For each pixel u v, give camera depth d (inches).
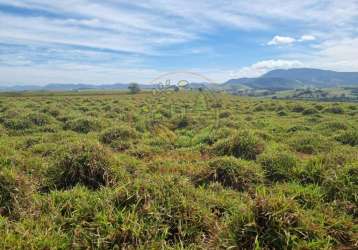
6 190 230.7
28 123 606.9
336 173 259.8
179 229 191.0
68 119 700.0
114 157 306.0
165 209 200.2
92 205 208.5
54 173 282.5
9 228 191.0
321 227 193.0
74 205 215.9
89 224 190.7
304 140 452.8
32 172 297.7
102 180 274.8
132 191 215.5
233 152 385.1
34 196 233.8
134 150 420.8
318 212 215.2
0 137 511.2
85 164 278.4
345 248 186.5
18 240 173.3
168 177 240.5
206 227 198.5
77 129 580.4
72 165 277.7
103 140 479.2
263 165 310.2
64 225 196.5
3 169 254.1
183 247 182.2
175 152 419.8
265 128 635.5
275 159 309.9
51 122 633.6
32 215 206.1
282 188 253.3
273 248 172.7
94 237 181.6
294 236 173.6
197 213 203.5
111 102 1159.0
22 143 451.5
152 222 191.8
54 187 269.9
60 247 175.6
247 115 883.4
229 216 210.4
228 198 242.5
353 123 700.7
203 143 479.5
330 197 242.5
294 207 193.6
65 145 359.9
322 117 824.3
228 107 1077.8
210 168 293.1
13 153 364.5
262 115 914.1
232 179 280.5
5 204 224.4
